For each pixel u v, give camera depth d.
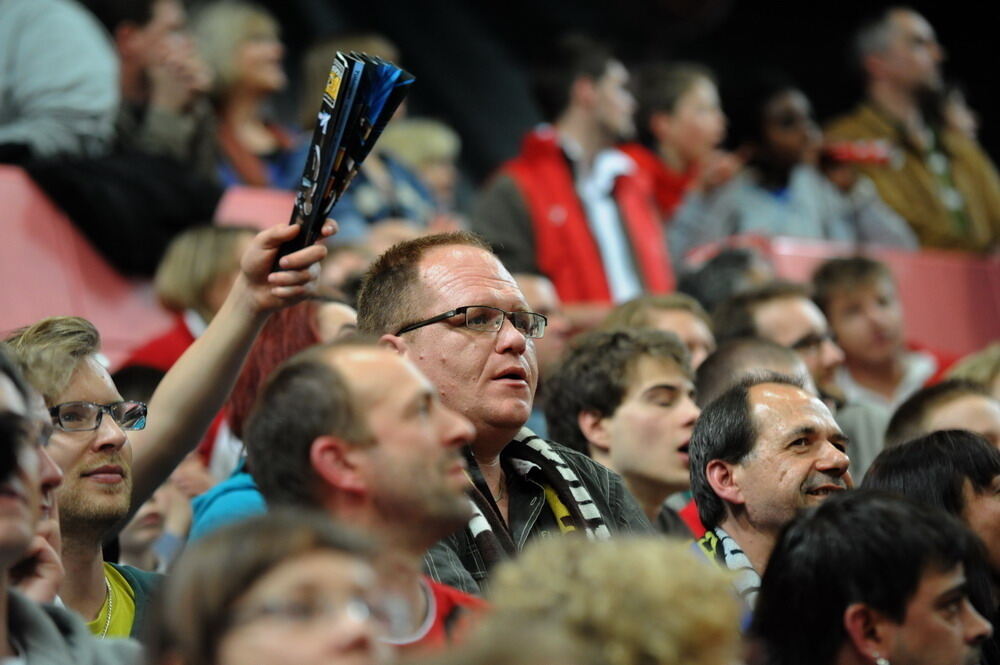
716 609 5.55
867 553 7.28
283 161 17.86
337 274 13.99
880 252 19.47
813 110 29.55
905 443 9.41
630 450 10.82
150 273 14.98
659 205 19.17
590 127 17.62
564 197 17.16
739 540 9.27
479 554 8.22
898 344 15.80
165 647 5.30
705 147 19.38
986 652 8.95
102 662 6.46
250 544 5.25
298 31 24.59
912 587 7.24
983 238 21.64
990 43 29.72
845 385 15.82
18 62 15.48
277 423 6.69
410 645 6.54
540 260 16.91
